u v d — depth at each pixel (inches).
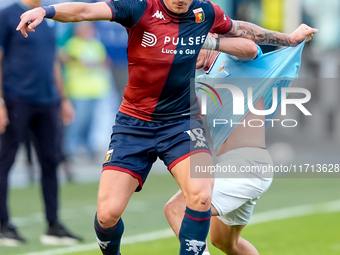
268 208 1189.7
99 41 1704.0
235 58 661.9
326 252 818.8
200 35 603.5
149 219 1056.2
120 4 576.4
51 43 893.2
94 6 570.9
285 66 667.4
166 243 866.8
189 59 601.3
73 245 846.5
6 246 832.9
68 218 1053.2
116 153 601.0
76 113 1652.3
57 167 872.9
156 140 607.8
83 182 1504.7
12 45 869.8
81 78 1643.7
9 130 863.7
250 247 674.8
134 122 612.4
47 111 877.2
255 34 644.1
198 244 574.2
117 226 600.1
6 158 859.4
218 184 613.3
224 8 1817.2
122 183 589.9
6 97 868.0
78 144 1689.2
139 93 607.2
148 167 611.2
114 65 1804.9
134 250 819.4
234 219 636.1
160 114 609.9
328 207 1202.0
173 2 578.9
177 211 635.5
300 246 856.9
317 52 2298.2
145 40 588.1
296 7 2004.2
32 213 1088.2
